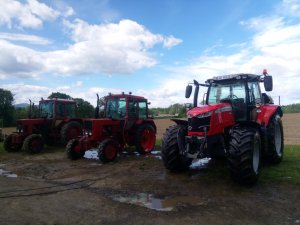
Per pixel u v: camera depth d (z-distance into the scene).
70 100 13.70
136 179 6.82
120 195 5.65
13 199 5.37
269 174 6.87
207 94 8.06
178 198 5.43
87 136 9.77
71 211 4.79
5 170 8.28
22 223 4.29
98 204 5.11
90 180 6.84
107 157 8.97
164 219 4.45
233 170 5.97
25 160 9.87
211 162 8.36
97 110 10.48
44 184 6.49
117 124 10.18
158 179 6.76
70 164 8.93
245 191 5.76
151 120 11.28
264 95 8.36
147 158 9.69
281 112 8.59
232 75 7.55
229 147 6.09
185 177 6.87
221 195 5.55
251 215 4.59
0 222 4.31
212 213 4.67
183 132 7.03
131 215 4.61
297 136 16.08
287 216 4.54
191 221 4.37
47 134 12.66
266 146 7.34
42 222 4.34
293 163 8.08
